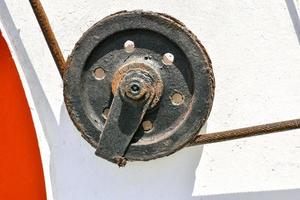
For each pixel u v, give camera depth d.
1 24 1.15
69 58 1.05
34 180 1.18
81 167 1.14
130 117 1.02
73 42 1.13
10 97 1.17
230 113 1.11
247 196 1.12
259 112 1.11
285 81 1.11
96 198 1.14
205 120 1.04
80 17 1.13
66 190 1.14
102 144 1.03
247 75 1.11
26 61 1.15
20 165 1.18
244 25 1.11
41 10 1.08
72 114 1.06
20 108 1.17
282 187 1.12
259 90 1.11
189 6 1.11
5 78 1.17
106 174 1.13
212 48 1.11
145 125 1.05
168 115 1.05
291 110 1.11
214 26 1.11
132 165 1.13
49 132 1.15
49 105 1.15
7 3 1.15
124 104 1.02
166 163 1.12
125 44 1.05
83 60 1.05
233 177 1.12
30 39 1.15
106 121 1.03
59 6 1.13
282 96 1.11
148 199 1.13
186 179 1.12
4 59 1.16
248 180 1.12
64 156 1.14
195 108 1.03
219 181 1.12
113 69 1.05
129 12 1.03
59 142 1.14
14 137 1.18
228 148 1.12
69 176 1.14
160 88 1.03
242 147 1.12
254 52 1.11
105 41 1.05
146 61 1.04
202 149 1.12
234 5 1.11
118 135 1.03
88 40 1.04
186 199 1.12
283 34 1.11
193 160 1.12
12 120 1.17
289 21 1.11
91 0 1.13
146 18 1.03
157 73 1.03
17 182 1.18
